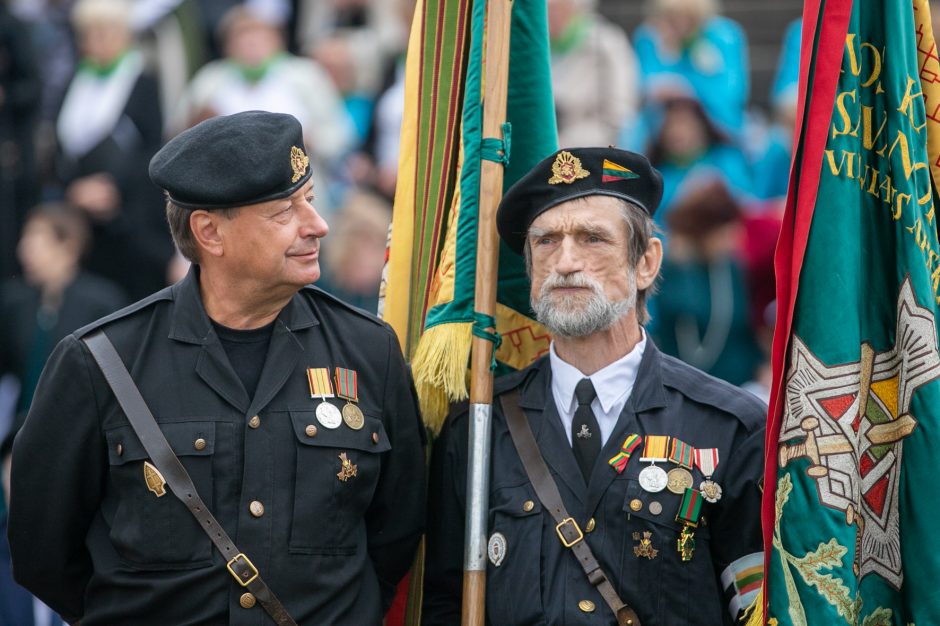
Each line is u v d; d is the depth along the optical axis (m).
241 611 12.12
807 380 12.55
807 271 12.63
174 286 12.96
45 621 18.33
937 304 12.93
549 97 14.53
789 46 30.03
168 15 30.08
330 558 12.45
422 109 14.68
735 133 28.64
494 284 13.65
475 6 14.09
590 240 12.92
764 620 12.41
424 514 13.37
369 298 25.28
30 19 30.06
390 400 13.05
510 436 13.24
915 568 12.64
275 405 12.53
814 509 12.42
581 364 13.18
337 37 30.81
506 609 12.73
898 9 12.80
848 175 12.67
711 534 12.83
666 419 12.95
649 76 29.05
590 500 12.72
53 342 25.89
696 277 23.86
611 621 12.41
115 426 12.39
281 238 12.39
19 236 28.56
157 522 12.20
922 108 13.02
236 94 28.67
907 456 12.69
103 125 28.48
